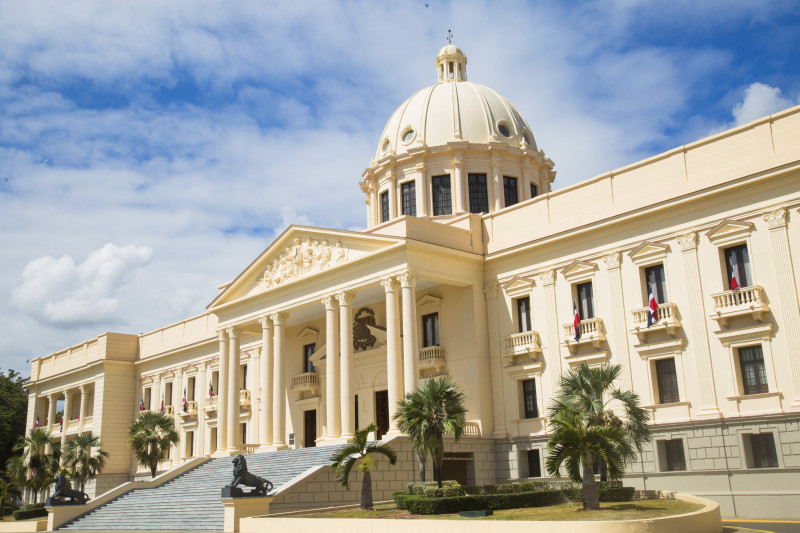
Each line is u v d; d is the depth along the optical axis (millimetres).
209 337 62812
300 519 26016
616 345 37125
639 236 37125
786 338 31250
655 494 29219
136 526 36438
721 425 32625
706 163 35062
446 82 60844
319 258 45031
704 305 34125
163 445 54781
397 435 36656
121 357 71000
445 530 21969
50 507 40781
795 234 31578
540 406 39688
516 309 42062
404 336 39156
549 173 59875
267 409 46719
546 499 28312
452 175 55000
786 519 29953
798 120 32062
